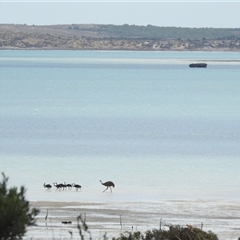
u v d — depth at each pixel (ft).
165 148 586.04
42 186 394.93
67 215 302.25
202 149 582.35
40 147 577.84
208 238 190.19
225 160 519.60
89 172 452.76
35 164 483.51
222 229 276.82
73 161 502.38
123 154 544.62
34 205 327.88
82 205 331.77
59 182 413.18
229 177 439.63
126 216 303.48
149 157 529.86
